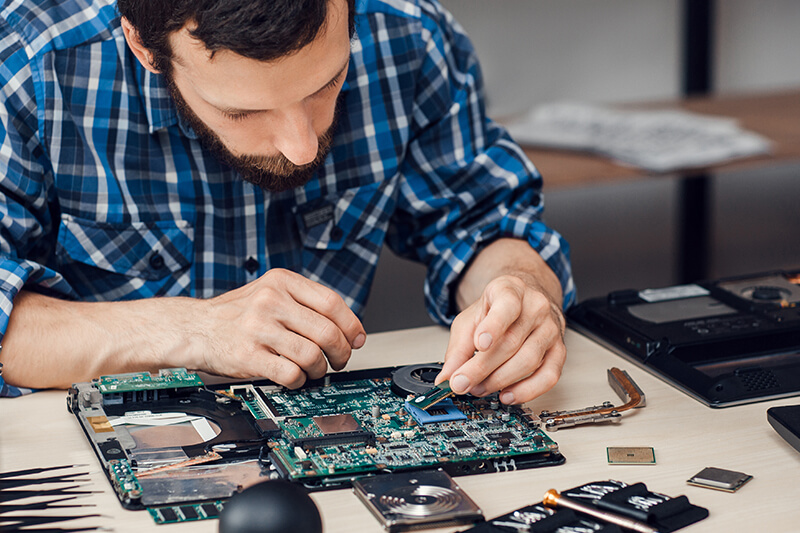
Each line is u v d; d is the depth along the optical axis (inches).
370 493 34.3
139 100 55.2
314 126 43.3
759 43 167.2
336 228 62.2
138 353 46.6
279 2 35.7
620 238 130.9
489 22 154.8
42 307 48.6
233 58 37.0
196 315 47.7
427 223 62.7
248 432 39.3
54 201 56.2
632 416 42.9
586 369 48.9
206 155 56.9
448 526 33.0
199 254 59.2
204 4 36.3
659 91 164.6
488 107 158.2
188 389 43.3
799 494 35.6
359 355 50.7
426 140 63.1
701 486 36.1
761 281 57.7
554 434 41.0
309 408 41.9
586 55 160.2
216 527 32.7
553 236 58.6
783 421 39.2
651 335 49.4
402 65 60.6
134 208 56.9
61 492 35.3
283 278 46.8
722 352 49.2
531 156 112.3
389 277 118.4
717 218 140.1
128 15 42.0
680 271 124.7
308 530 28.4
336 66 39.3
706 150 108.0
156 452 37.4
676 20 161.6
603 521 32.9
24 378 46.3
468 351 43.2
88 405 41.8
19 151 52.4
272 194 59.6
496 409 42.1
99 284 57.6
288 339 44.4
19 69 52.6
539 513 33.2
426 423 40.3
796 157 104.8
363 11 59.3
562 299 57.2
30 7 53.6
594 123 125.2
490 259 57.5
